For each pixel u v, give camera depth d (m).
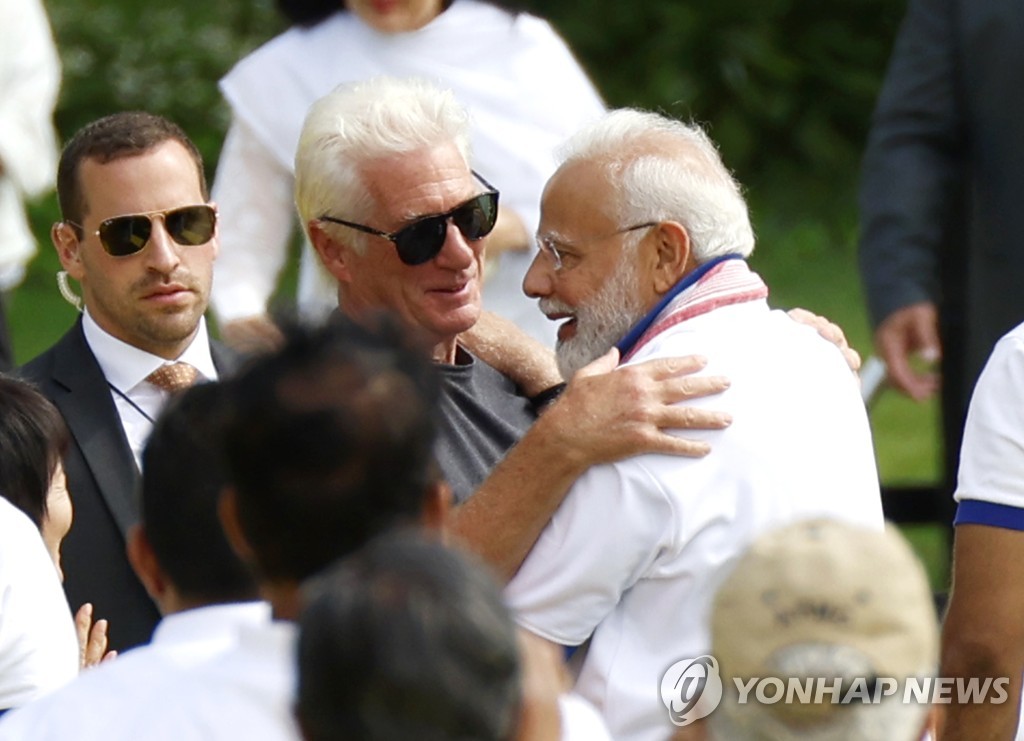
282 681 7.79
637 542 11.11
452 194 13.78
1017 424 11.73
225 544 8.86
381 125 13.77
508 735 6.89
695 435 11.23
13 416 12.02
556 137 18.34
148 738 7.73
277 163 18.36
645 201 11.76
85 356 13.69
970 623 11.83
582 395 11.29
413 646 6.64
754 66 45.41
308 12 18.41
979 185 19.25
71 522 12.88
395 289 13.89
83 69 43.56
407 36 18.08
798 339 11.88
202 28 44.81
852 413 11.77
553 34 19.12
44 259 39.41
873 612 7.12
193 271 13.71
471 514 11.32
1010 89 18.83
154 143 13.67
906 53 19.86
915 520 20.50
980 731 11.90
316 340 8.27
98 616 12.85
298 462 7.96
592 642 11.44
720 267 11.87
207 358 14.20
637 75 45.62
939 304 19.73
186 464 8.91
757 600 7.22
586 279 11.94
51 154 24.17
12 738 7.96
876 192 19.81
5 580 10.60
